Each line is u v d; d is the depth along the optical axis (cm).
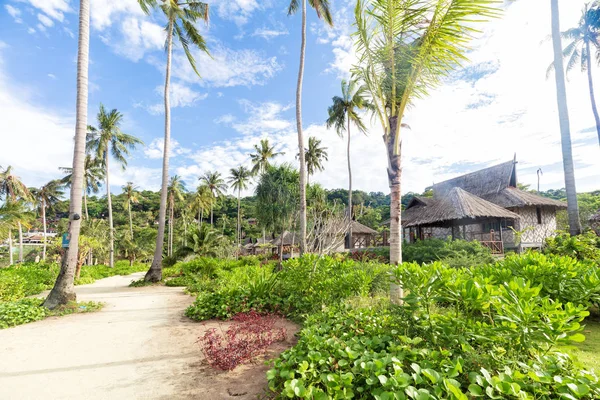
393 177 544
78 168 880
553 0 1338
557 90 1324
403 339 321
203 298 758
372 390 254
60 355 464
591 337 461
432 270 381
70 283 840
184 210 5847
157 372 394
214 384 356
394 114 546
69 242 853
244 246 5181
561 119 1302
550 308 274
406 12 484
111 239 3375
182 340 538
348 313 507
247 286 815
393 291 514
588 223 2275
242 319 611
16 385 359
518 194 2020
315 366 311
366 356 299
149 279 1579
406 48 508
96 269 2564
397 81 531
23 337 566
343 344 358
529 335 276
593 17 1808
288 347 475
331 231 927
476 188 2356
